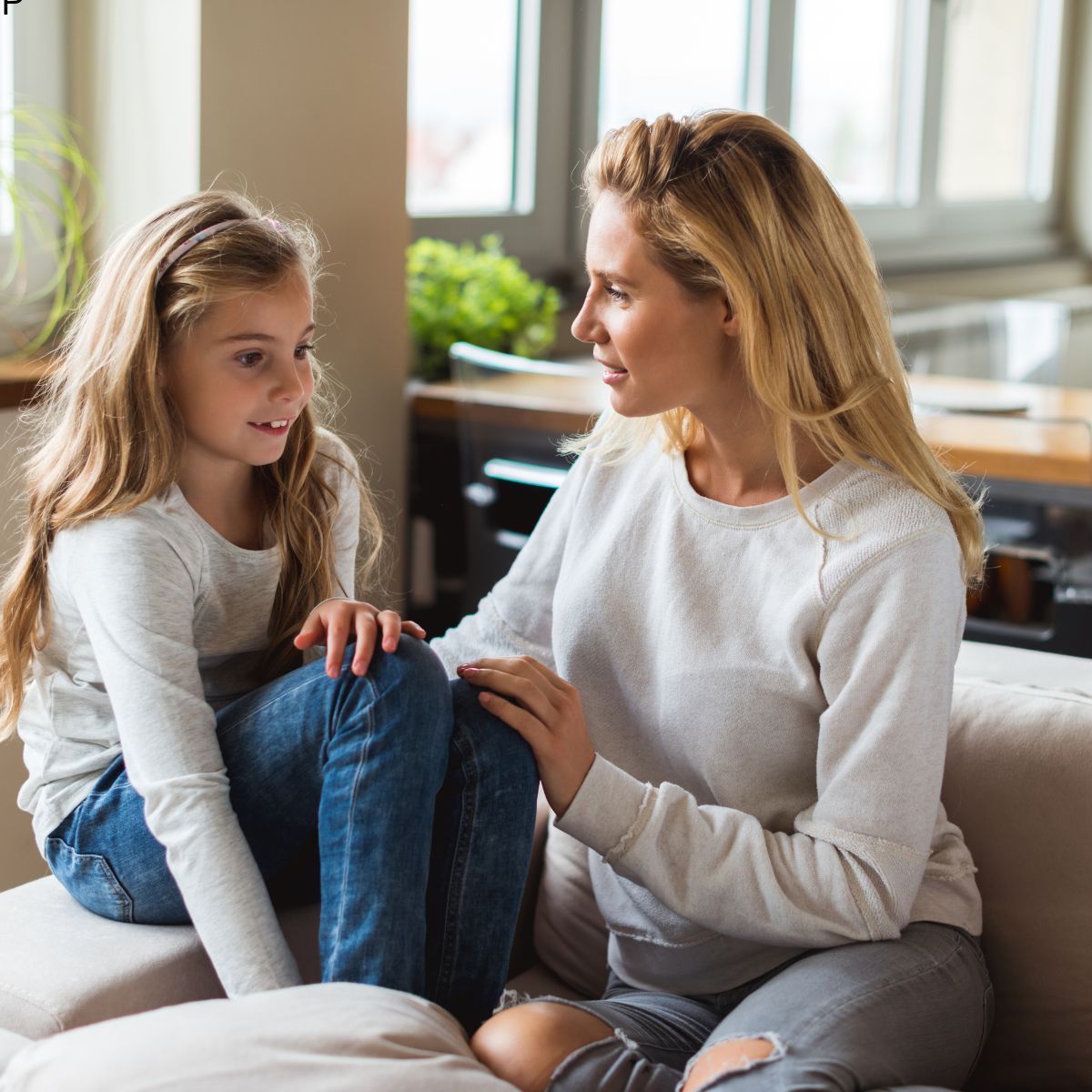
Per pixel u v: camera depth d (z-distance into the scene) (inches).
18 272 91.9
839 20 183.8
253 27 90.9
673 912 53.7
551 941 62.4
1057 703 58.0
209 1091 39.7
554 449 111.1
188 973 51.1
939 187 209.2
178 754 50.8
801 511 51.1
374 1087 40.0
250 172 92.7
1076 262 237.9
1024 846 56.1
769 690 52.7
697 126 52.3
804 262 50.9
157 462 54.4
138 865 52.6
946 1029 48.9
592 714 58.2
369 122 101.0
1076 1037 54.6
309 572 60.5
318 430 63.9
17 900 55.4
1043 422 102.5
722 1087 44.1
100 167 93.4
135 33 90.2
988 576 104.4
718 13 165.2
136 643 52.2
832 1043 44.9
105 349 54.5
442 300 124.7
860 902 49.7
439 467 120.5
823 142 185.0
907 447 52.8
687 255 50.9
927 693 49.9
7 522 84.1
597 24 149.6
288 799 52.4
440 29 135.6
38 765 57.7
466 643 63.3
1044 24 233.5
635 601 56.7
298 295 55.1
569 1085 46.0
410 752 48.9
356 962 47.3
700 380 53.1
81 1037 42.6
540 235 150.3
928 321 146.8
